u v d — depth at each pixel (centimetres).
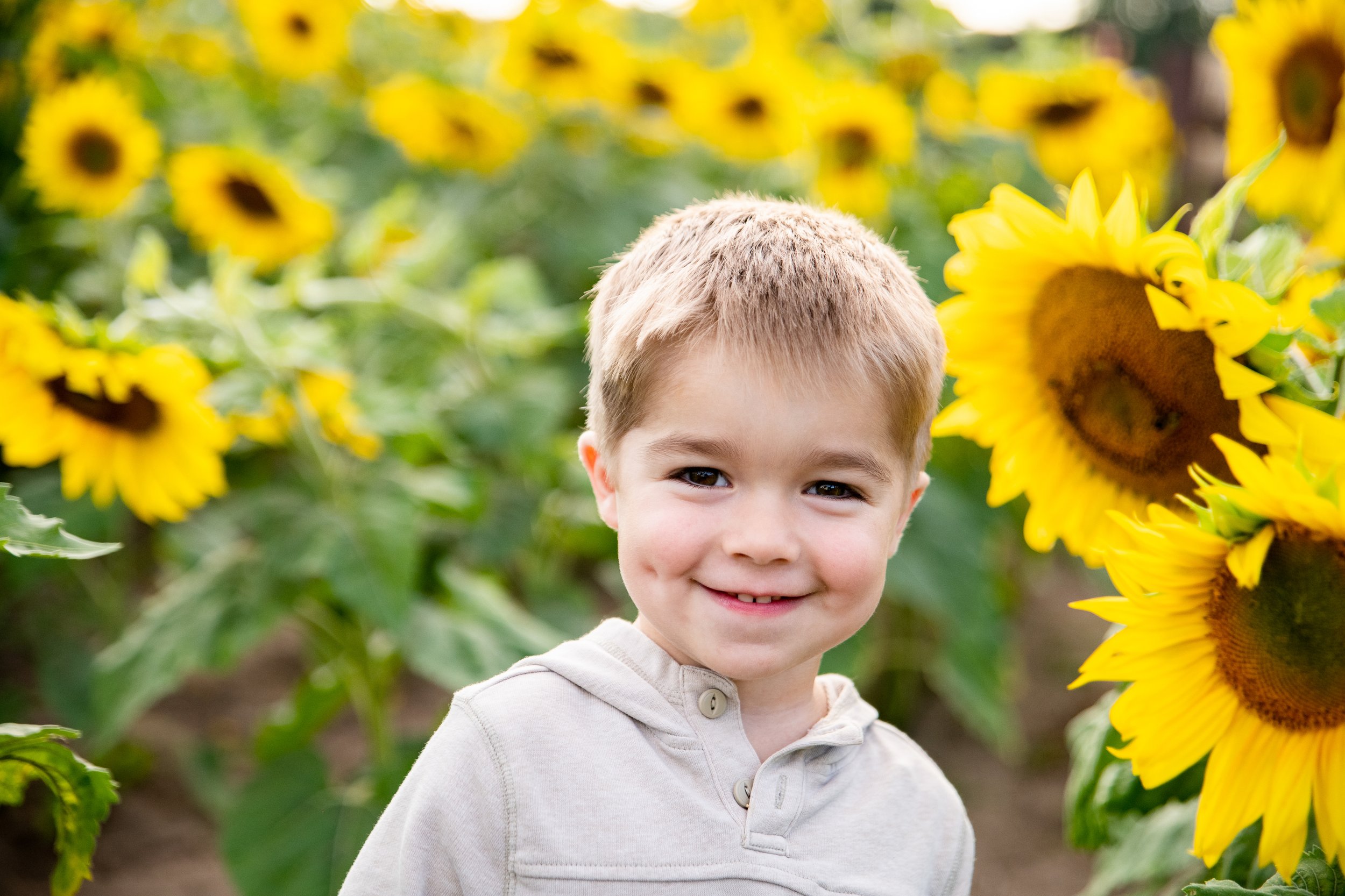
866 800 134
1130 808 163
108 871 335
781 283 121
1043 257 155
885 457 123
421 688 430
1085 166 404
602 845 122
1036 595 515
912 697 409
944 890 136
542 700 129
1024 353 164
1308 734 135
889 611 380
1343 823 133
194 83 483
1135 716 141
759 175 457
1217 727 139
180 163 317
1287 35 195
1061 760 404
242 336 255
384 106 393
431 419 286
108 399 223
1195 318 135
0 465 348
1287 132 199
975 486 356
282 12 438
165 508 232
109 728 250
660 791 125
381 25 518
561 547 331
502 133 395
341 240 410
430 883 124
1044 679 449
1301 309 169
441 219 346
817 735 131
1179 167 678
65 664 361
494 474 336
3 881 326
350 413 262
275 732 289
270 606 261
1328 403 136
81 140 329
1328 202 193
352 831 267
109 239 366
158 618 265
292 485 278
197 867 340
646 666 131
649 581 123
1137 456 158
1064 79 399
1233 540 132
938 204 403
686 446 118
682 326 119
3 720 353
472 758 126
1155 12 763
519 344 329
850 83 387
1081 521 165
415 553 260
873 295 125
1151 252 142
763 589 119
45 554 130
